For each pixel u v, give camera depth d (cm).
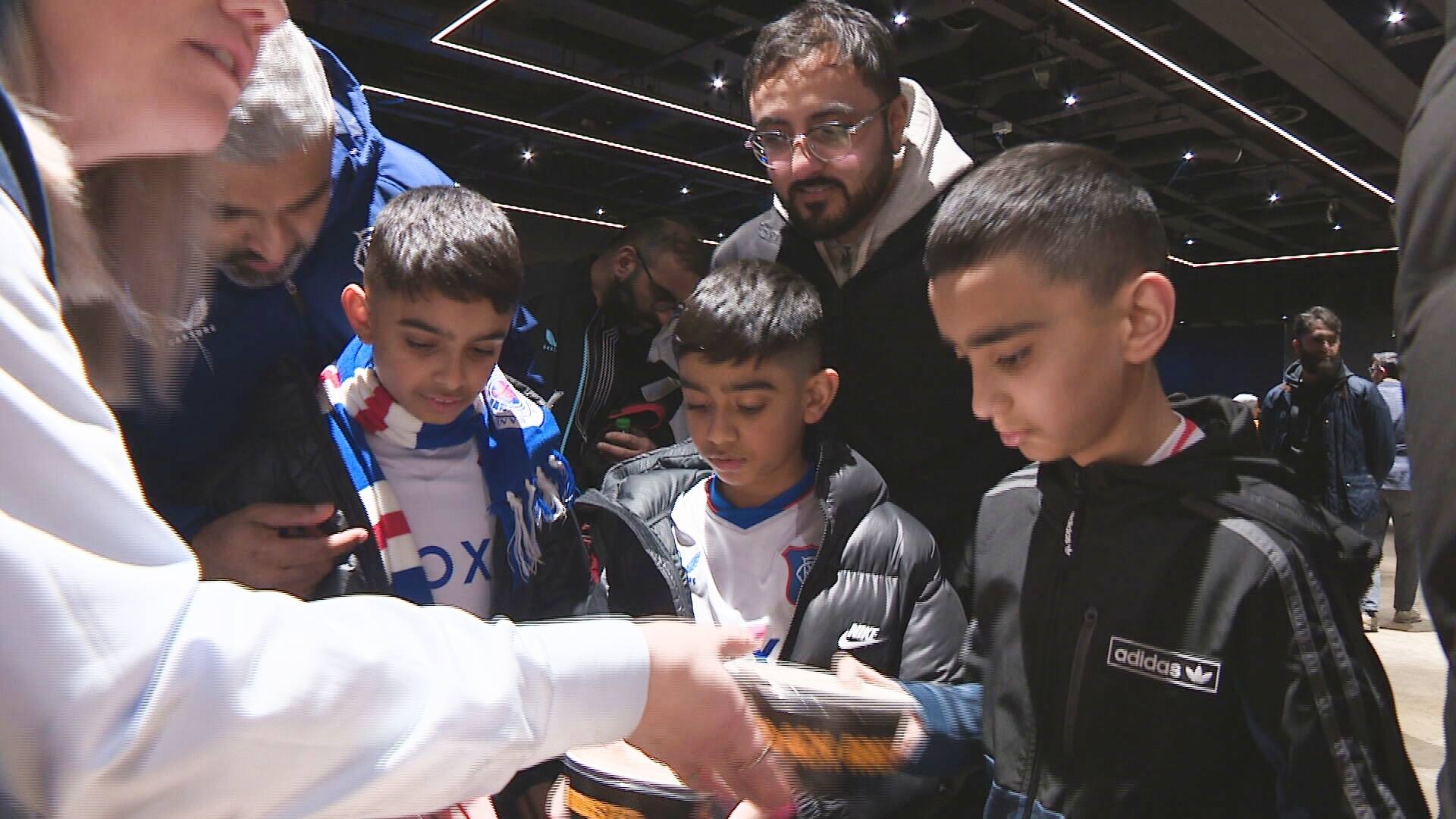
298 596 88
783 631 109
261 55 88
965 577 125
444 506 104
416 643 41
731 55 567
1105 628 80
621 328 194
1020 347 75
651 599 110
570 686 45
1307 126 647
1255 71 522
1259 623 71
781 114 125
